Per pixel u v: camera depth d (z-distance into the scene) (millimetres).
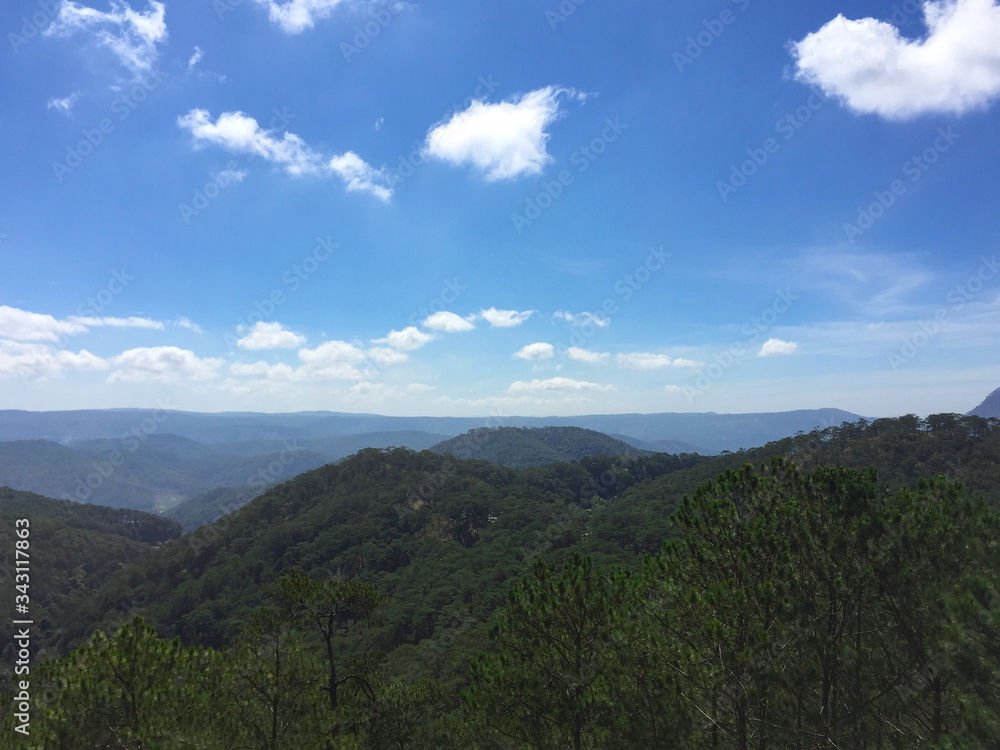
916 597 7383
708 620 7445
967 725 6172
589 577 8758
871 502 8023
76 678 7570
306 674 10805
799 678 7434
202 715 8766
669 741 7648
